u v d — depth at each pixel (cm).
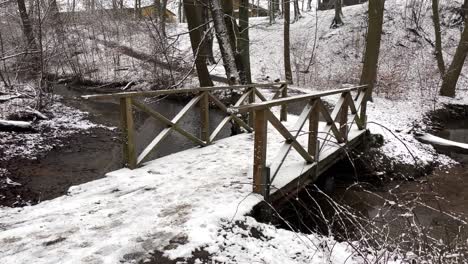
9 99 1052
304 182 453
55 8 1226
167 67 1321
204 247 275
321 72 1822
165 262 254
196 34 939
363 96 689
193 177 432
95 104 1296
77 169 653
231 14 807
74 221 317
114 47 1858
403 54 1781
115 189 397
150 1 2359
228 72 720
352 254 264
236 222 317
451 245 288
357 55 1883
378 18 1117
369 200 554
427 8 2031
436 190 602
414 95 1361
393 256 275
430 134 918
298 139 643
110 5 2314
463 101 1311
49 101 1120
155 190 390
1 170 618
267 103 345
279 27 2423
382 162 675
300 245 294
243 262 260
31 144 777
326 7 2695
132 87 1555
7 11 1231
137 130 975
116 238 285
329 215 481
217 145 593
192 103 555
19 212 350
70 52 1672
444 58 1692
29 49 1123
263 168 366
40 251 265
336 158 573
